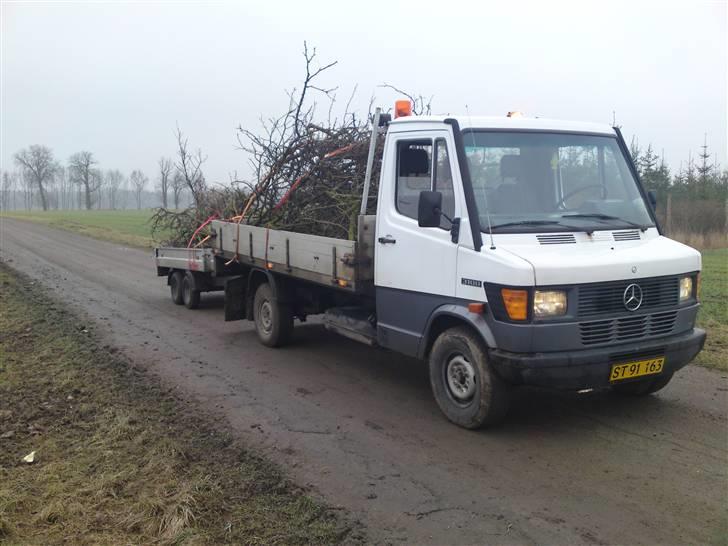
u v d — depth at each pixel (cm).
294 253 771
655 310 536
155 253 1292
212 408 630
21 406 634
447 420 582
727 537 378
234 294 938
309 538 388
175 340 933
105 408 629
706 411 586
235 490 451
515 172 564
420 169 589
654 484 446
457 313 539
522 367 491
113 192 14612
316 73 916
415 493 443
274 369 771
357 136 844
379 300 641
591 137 613
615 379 516
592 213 579
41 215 7625
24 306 1205
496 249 512
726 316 1027
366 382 714
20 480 468
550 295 492
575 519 403
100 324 1045
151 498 434
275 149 961
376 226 640
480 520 405
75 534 395
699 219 2308
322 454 513
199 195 1248
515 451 509
